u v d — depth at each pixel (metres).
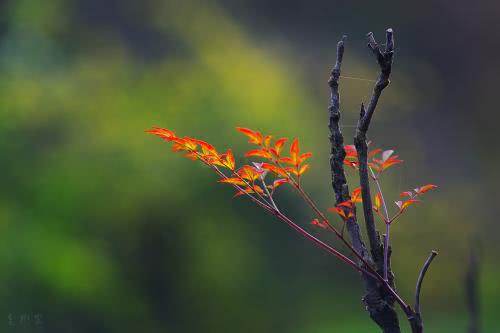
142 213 12.64
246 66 15.90
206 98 14.21
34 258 11.04
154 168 12.87
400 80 22.73
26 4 15.42
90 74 14.76
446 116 24.92
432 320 15.34
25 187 12.13
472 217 21.06
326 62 20.89
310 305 14.45
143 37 16.88
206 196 13.02
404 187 17.33
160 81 14.69
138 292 12.40
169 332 12.59
